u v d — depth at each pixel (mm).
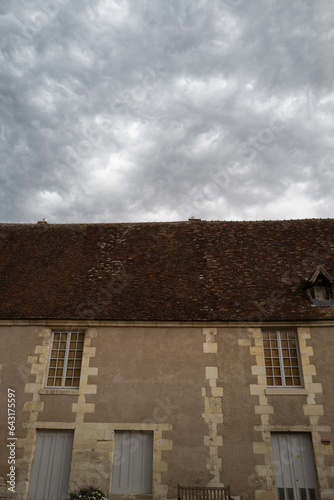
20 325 10492
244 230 13656
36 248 13547
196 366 9914
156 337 10273
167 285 11273
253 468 8883
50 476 9234
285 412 9297
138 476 9164
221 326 10195
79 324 10391
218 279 11398
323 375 9547
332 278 10555
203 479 8867
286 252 12375
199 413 9461
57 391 9789
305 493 8781
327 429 9062
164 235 13742
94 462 9125
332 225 13430
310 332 10000
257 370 9758
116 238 13812
